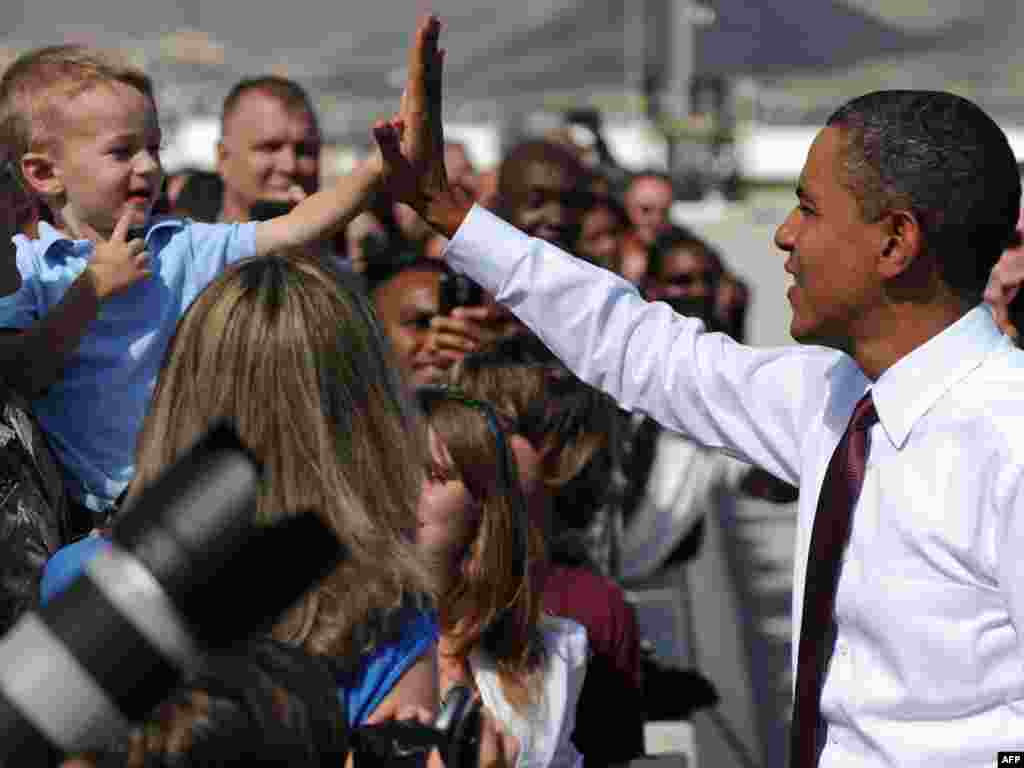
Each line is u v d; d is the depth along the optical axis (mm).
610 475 13398
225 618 2832
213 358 5945
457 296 13516
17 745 2709
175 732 3953
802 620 7500
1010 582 6906
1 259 8281
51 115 9500
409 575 5918
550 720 9266
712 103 47562
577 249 17266
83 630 2734
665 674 15258
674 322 8594
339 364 5945
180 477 2867
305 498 5777
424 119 8648
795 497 14719
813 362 8125
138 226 9578
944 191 7145
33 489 8008
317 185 15727
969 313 7324
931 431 7203
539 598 9234
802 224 7473
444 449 8844
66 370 9273
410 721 5324
